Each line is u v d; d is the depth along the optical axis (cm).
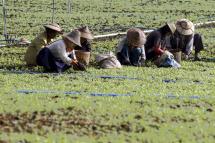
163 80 6444
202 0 16338
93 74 6625
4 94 5447
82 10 13812
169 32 7362
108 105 5175
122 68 7062
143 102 5375
